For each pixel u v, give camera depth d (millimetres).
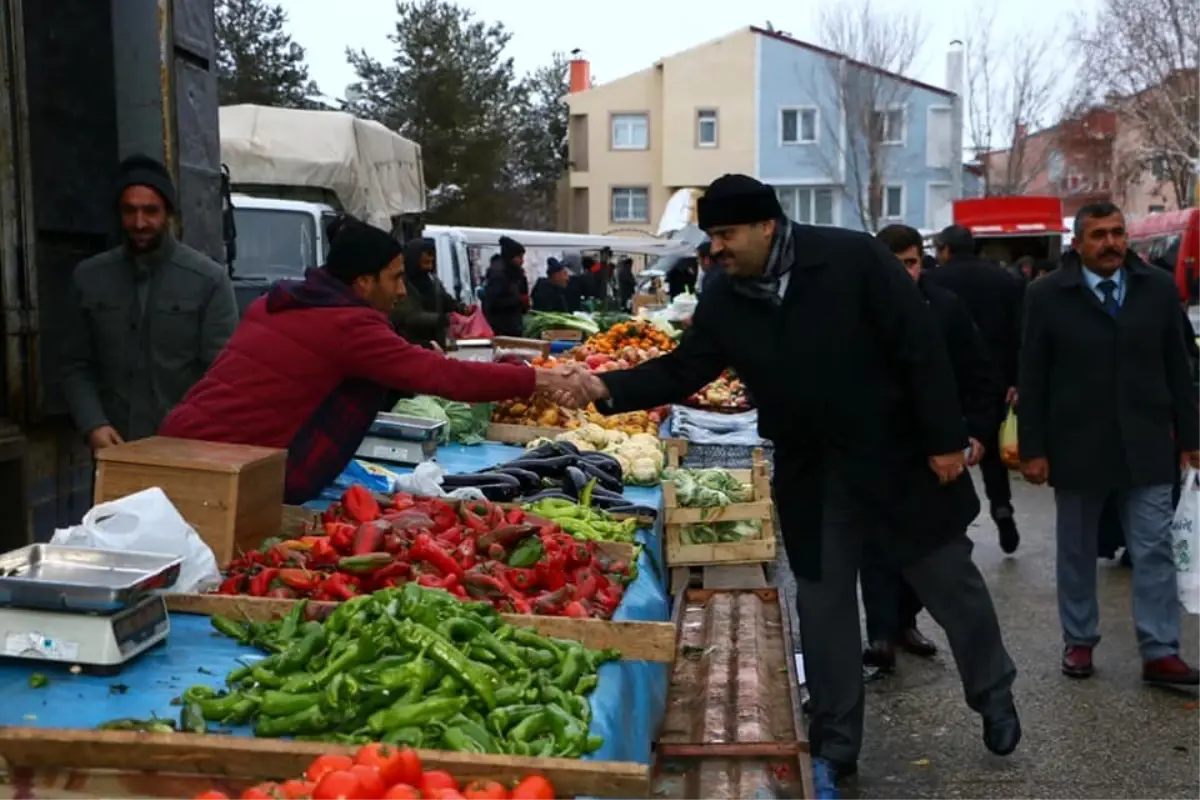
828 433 4328
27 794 2562
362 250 4633
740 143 48656
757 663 4953
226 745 2520
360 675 2857
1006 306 8102
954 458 4320
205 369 5277
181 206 6352
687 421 10070
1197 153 36750
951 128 44938
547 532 4473
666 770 3883
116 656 3131
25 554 3453
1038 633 6684
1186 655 6316
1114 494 5922
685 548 6930
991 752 4977
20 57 5383
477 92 47031
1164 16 37781
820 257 4246
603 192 51031
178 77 6332
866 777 4805
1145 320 5629
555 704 2979
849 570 4438
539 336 14391
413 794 2186
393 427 6699
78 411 5121
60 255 6027
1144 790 4645
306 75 45938
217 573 3879
